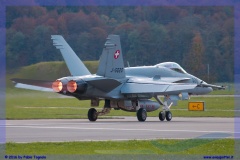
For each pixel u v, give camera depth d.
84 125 112.50
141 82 129.88
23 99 145.62
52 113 160.88
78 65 133.50
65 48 134.00
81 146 77.25
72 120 132.88
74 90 121.50
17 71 186.88
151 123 119.81
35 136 90.44
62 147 76.25
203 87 143.38
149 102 132.25
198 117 147.88
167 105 132.62
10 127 107.50
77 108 188.88
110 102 130.12
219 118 142.50
